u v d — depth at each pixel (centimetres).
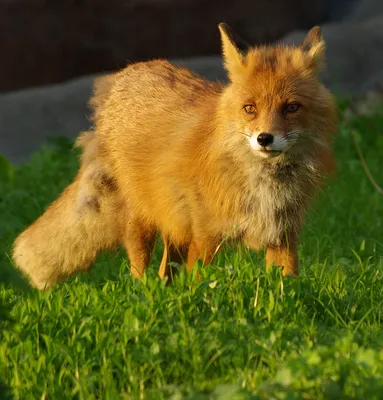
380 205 1549
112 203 1188
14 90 3019
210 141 1019
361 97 2523
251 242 1055
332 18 3497
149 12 3136
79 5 3075
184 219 1074
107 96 1234
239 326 824
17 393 741
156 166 1091
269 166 1009
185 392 741
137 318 838
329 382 684
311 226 1338
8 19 3002
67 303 909
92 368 793
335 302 927
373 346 816
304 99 993
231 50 1036
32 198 1565
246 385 730
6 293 1018
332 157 1056
